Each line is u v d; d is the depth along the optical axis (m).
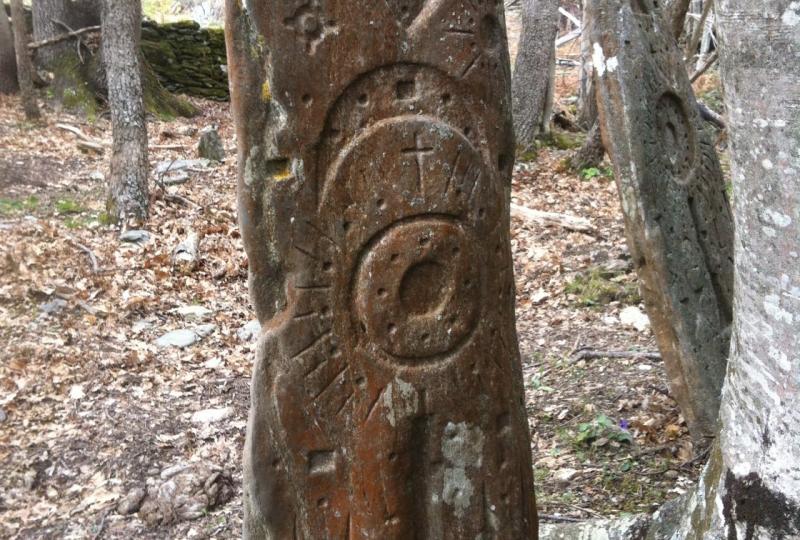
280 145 2.36
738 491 2.35
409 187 2.48
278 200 2.39
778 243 2.13
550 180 10.52
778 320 2.16
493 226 2.64
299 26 2.31
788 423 2.18
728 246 4.48
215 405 4.93
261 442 2.51
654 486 3.79
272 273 2.45
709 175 4.43
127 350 5.48
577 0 15.39
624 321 5.95
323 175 2.42
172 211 8.16
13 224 7.16
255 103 2.33
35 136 10.28
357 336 2.53
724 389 2.53
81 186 8.76
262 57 2.31
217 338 5.80
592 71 4.05
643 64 4.01
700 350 4.05
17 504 3.96
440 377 2.62
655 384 4.86
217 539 3.69
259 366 2.47
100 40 12.36
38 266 6.42
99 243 7.14
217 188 9.12
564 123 13.55
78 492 4.08
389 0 2.38
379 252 2.49
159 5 20.73
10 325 5.57
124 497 4.00
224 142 11.37
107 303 6.07
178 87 13.87
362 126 2.42
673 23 7.21
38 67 12.28
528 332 5.93
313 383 2.51
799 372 2.13
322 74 2.35
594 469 3.98
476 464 2.73
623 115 3.93
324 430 2.54
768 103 2.07
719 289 4.38
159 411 4.81
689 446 4.12
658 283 4.00
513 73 12.15
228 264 6.98
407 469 2.65
